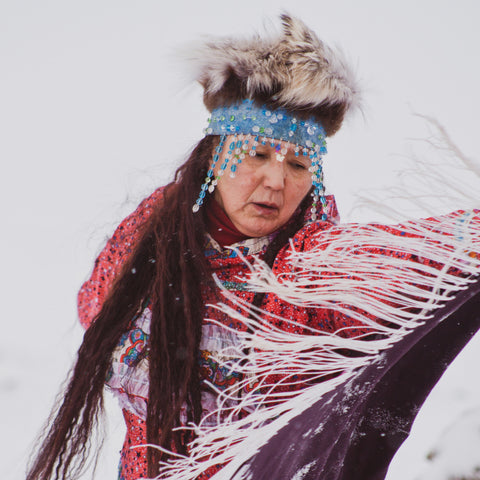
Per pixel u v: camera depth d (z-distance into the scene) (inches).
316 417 159.3
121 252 254.2
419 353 158.7
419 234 159.5
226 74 221.3
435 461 116.2
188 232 222.2
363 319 161.2
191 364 209.5
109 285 257.8
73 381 228.8
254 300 215.5
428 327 150.6
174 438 208.2
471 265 156.6
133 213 256.1
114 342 224.2
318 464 154.7
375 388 158.7
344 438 155.3
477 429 115.1
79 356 228.5
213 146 235.6
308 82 213.9
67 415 226.7
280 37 219.6
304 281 169.8
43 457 230.2
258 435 164.7
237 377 212.7
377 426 159.0
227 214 225.8
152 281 227.8
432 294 151.7
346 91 221.8
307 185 222.4
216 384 213.5
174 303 216.5
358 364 160.1
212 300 218.4
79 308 276.2
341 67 223.8
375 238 164.6
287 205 219.8
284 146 217.0
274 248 222.4
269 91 215.5
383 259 161.0
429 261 165.3
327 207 232.1
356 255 169.3
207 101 235.9
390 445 158.9
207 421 212.2
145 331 224.7
